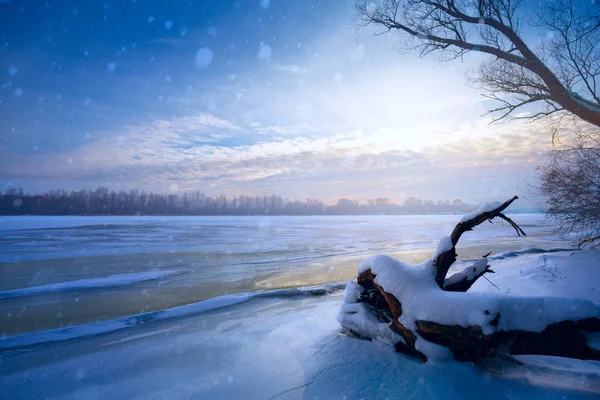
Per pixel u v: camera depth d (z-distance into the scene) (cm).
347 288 517
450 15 1086
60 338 597
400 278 429
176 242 2495
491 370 376
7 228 3916
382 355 424
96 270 1349
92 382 414
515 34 998
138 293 980
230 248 2138
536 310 340
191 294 970
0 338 594
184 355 490
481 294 365
